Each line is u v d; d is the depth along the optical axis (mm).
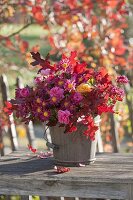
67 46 6055
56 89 3492
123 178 3283
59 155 3668
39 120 3602
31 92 3590
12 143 5594
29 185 3479
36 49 6051
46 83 3578
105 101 3531
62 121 3459
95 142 3678
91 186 3346
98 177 3326
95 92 3506
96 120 3629
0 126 5602
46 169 3627
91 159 3678
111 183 3307
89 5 5930
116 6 6078
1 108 5516
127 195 3285
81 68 3582
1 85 5469
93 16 6031
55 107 3543
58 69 3627
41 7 5902
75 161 3627
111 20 6191
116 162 3746
